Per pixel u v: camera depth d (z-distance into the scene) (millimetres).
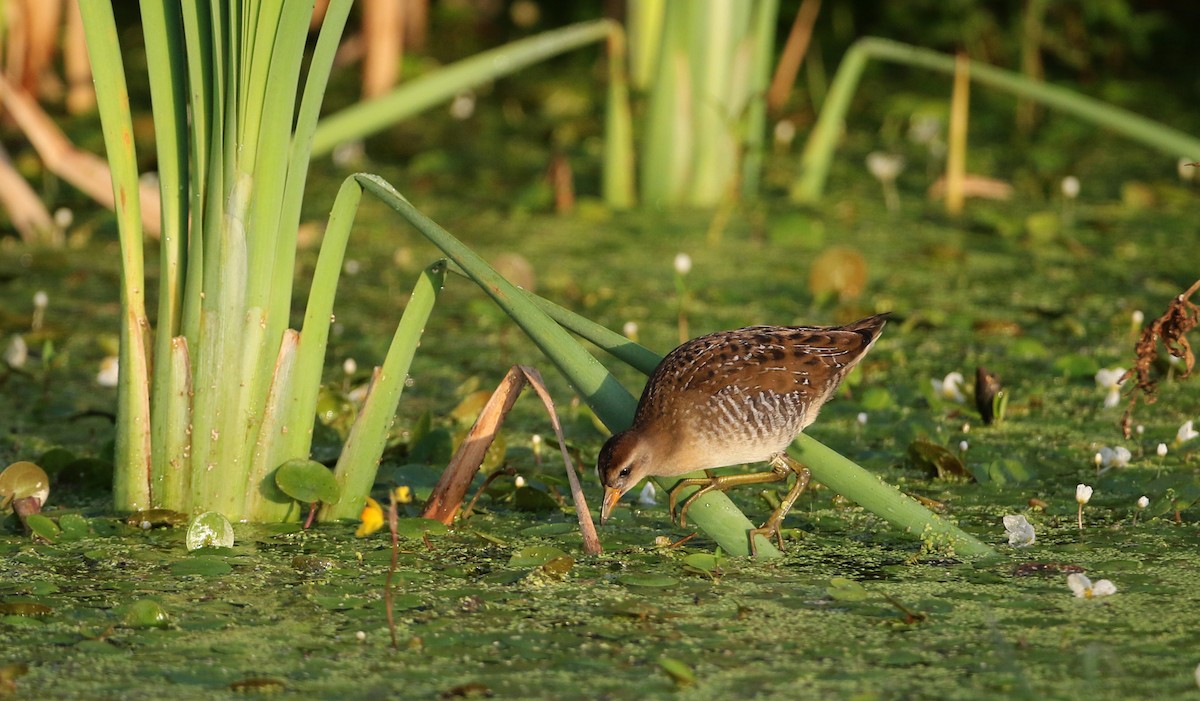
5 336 12531
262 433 8219
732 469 9570
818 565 7766
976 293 13938
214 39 7582
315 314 8172
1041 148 20547
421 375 11695
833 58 25188
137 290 8141
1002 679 6266
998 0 24453
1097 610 7051
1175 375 11188
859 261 13680
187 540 7902
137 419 8266
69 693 6207
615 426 7969
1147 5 25578
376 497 8875
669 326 12797
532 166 19750
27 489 8594
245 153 7789
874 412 10617
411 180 18500
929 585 7422
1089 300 13539
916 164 19828
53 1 20188
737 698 6102
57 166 14820
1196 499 8477
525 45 14602
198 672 6387
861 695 6012
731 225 16547
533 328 7770
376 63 21016
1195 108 21797
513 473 8656
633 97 18453
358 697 6152
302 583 7488
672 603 7215
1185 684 6191
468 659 6543
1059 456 9586
